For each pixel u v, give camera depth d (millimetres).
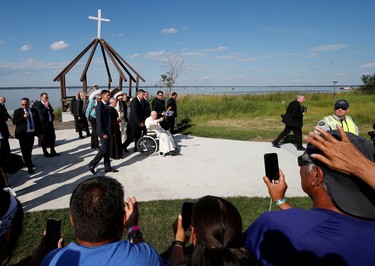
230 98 23688
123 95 9578
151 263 1392
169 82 23984
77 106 10758
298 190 5730
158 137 8445
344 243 1078
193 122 15547
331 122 5148
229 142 10367
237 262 1086
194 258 1153
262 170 7086
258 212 4590
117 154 7789
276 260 1138
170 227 4094
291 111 9086
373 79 31531
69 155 8352
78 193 1389
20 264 3240
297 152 8969
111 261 1308
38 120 6707
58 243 1687
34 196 5266
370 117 15586
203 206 1212
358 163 996
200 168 7172
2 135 6633
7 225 1459
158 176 6516
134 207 2002
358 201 1104
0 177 3289
